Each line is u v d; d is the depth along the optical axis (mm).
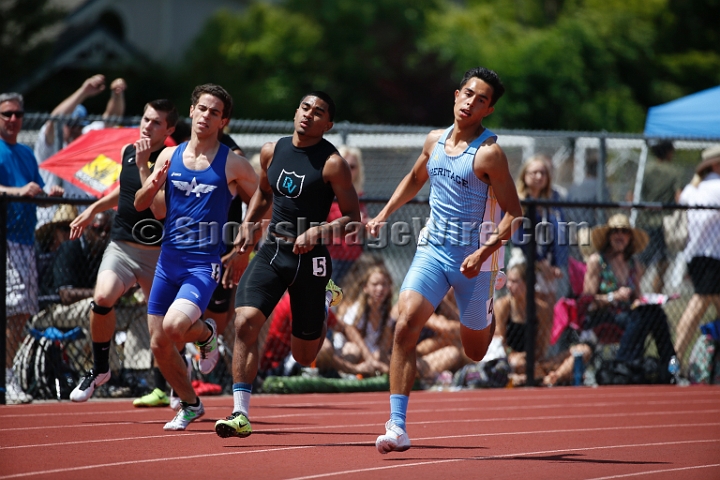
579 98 96062
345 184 19594
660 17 110188
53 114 31812
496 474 16375
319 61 95438
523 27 110312
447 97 95438
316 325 19906
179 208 20438
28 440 19562
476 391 30797
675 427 23453
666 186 50344
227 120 20688
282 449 18719
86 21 95875
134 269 22500
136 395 27719
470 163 18016
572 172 50125
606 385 32531
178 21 100875
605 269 32688
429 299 18047
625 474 16672
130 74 91062
